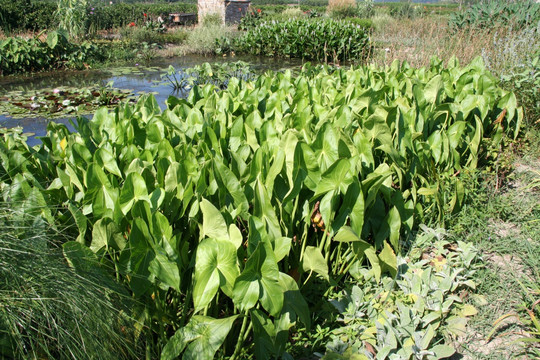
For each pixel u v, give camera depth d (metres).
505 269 2.54
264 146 2.24
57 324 1.55
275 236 2.00
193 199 2.01
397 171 2.57
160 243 1.73
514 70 5.22
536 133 4.39
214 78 8.45
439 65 4.82
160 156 2.22
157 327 1.97
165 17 18.91
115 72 10.41
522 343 2.04
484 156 3.69
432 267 2.50
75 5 12.94
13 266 1.52
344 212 2.12
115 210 1.78
